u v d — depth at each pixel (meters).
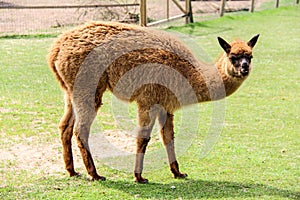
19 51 16.31
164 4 25.78
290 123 10.75
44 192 7.04
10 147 8.94
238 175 7.91
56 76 7.52
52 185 7.32
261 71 15.18
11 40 17.77
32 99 11.75
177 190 7.20
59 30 19.17
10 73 13.76
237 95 12.82
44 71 14.12
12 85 12.72
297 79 14.38
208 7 26.81
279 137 9.87
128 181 7.55
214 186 7.41
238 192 7.16
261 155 8.84
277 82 14.04
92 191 7.10
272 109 11.73
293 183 7.61
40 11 21.97
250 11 26.59
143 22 19.08
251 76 14.60
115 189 7.20
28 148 8.92
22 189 7.15
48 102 11.61
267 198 6.95
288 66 15.84
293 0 31.44
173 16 22.86
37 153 8.71
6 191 7.06
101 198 6.87
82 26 7.52
